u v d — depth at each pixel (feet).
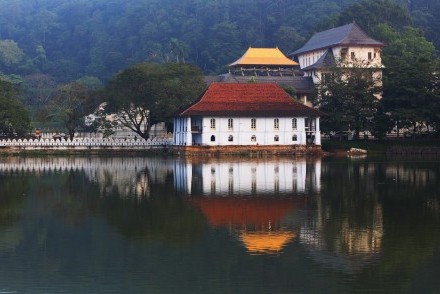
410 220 189.26
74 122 524.93
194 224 185.88
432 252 153.89
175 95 501.15
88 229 181.16
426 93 488.85
